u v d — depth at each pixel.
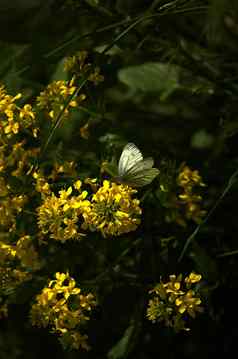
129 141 0.79
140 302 0.77
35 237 0.74
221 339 0.85
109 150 0.78
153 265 0.77
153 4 0.74
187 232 0.77
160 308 0.72
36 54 0.78
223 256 0.79
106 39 0.79
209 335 0.85
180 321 0.72
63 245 0.79
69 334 0.73
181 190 0.78
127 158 0.70
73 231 0.72
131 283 0.77
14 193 0.74
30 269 0.75
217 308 0.83
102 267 0.82
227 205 0.82
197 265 0.76
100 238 0.78
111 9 0.81
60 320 0.72
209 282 0.78
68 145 0.78
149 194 0.77
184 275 0.78
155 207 0.78
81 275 0.82
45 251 0.80
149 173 0.69
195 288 0.73
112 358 0.76
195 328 0.85
